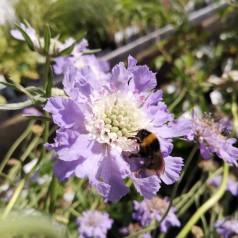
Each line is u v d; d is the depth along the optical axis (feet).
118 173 0.36
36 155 0.75
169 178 0.38
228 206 0.99
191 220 0.64
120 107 0.40
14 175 0.71
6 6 1.07
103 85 0.40
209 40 1.48
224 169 0.73
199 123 0.48
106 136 0.38
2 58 0.99
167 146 0.39
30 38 0.48
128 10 1.35
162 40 1.32
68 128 0.36
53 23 1.16
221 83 0.94
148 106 0.41
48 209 0.45
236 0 1.28
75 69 0.37
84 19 1.25
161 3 1.50
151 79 0.41
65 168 0.34
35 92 0.42
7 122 0.84
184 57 1.23
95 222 0.73
